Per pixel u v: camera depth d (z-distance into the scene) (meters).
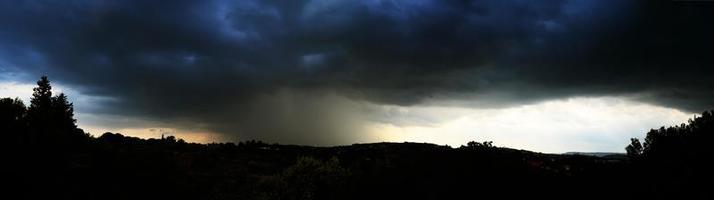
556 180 18.83
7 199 26.50
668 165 19.69
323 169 34.53
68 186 28.66
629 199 18.59
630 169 20.19
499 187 18.36
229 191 37.00
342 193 23.36
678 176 19.03
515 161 19.53
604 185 19.06
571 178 19.28
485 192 18.39
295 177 35.16
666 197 18.48
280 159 71.38
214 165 55.03
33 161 29.05
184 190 33.75
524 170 18.97
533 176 18.84
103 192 29.05
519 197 18.23
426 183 19.30
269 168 59.69
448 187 18.84
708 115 20.95
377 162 22.67
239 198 35.31
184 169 40.62
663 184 18.83
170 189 32.78
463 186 18.70
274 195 34.44
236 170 51.81
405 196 19.59
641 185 19.02
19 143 29.25
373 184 20.91
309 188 33.41
